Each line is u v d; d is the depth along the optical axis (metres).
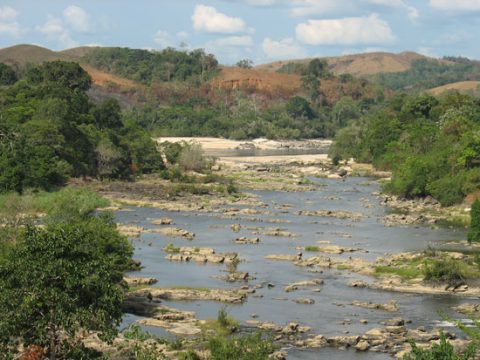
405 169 155.12
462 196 138.50
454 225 122.50
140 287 76.12
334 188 176.38
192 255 93.50
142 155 183.88
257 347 43.91
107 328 40.97
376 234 113.31
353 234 113.50
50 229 45.00
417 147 191.00
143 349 48.66
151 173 182.88
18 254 40.91
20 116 177.50
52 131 159.62
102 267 41.69
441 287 78.88
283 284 80.81
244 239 105.94
